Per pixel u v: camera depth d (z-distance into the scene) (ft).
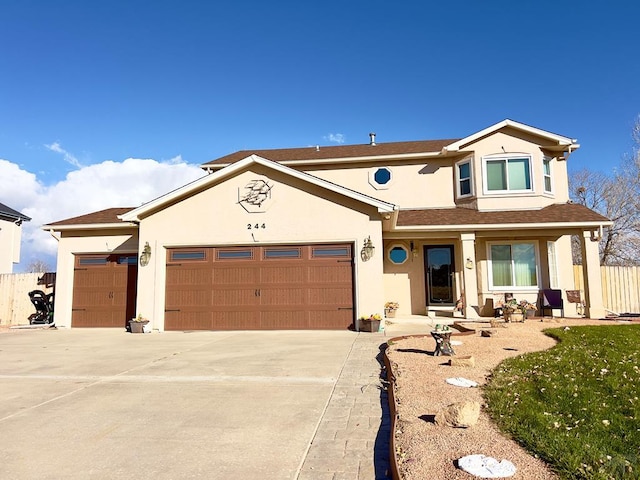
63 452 12.88
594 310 43.09
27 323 52.65
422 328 39.60
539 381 18.90
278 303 40.81
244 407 16.96
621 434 12.96
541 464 10.71
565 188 51.60
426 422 14.08
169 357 27.53
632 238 92.12
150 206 42.32
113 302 45.70
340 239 40.45
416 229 45.29
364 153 55.42
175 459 12.29
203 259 42.34
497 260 48.32
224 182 42.70
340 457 12.25
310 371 22.85
